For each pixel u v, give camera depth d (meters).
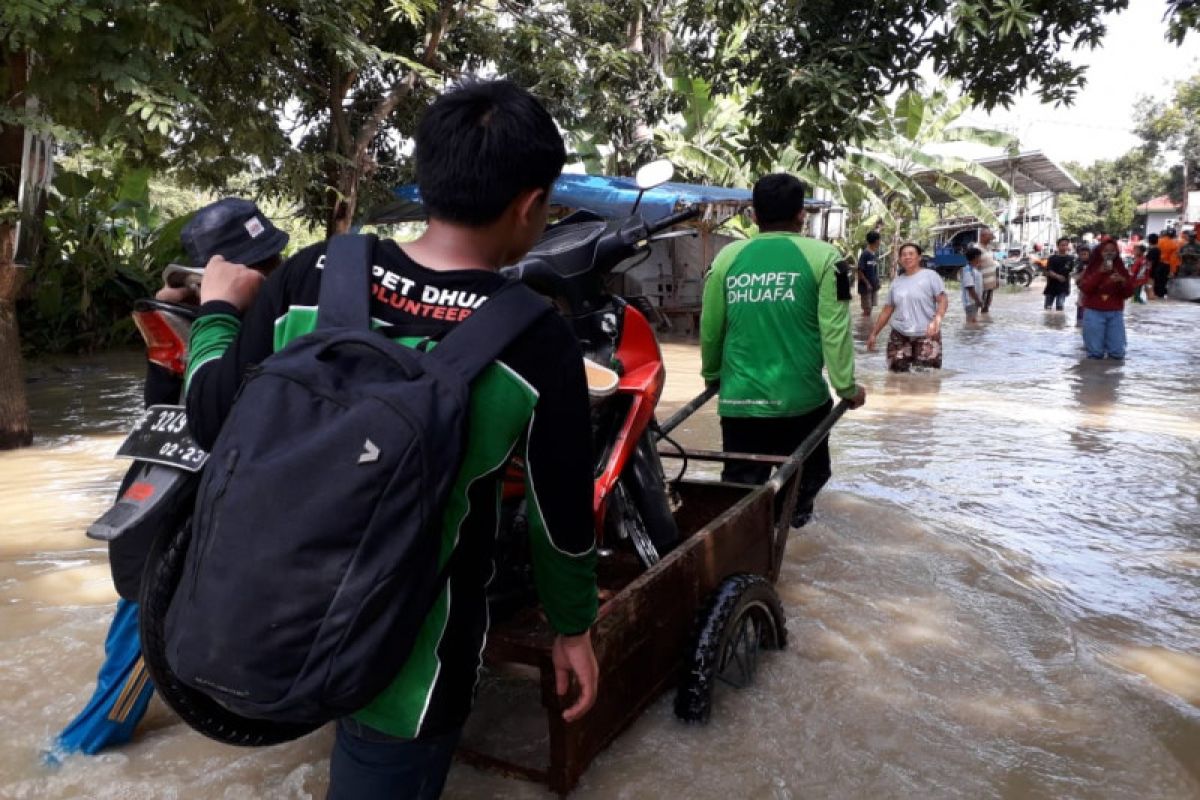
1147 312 20.53
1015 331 16.34
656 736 2.75
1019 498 5.52
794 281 4.11
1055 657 3.38
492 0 14.77
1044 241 50.41
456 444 1.43
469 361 1.50
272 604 1.36
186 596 1.44
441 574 1.53
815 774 2.62
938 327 10.68
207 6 7.38
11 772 2.54
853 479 5.91
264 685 1.37
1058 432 7.43
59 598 3.83
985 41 6.60
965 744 2.80
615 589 3.30
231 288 1.91
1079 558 4.50
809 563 4.33
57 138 5.71
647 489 3.24
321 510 1.35
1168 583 4.19
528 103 1.64
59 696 2.95
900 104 24.36
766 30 7.24
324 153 12.36
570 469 1.62
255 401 1.46
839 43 6.83
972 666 3.30
